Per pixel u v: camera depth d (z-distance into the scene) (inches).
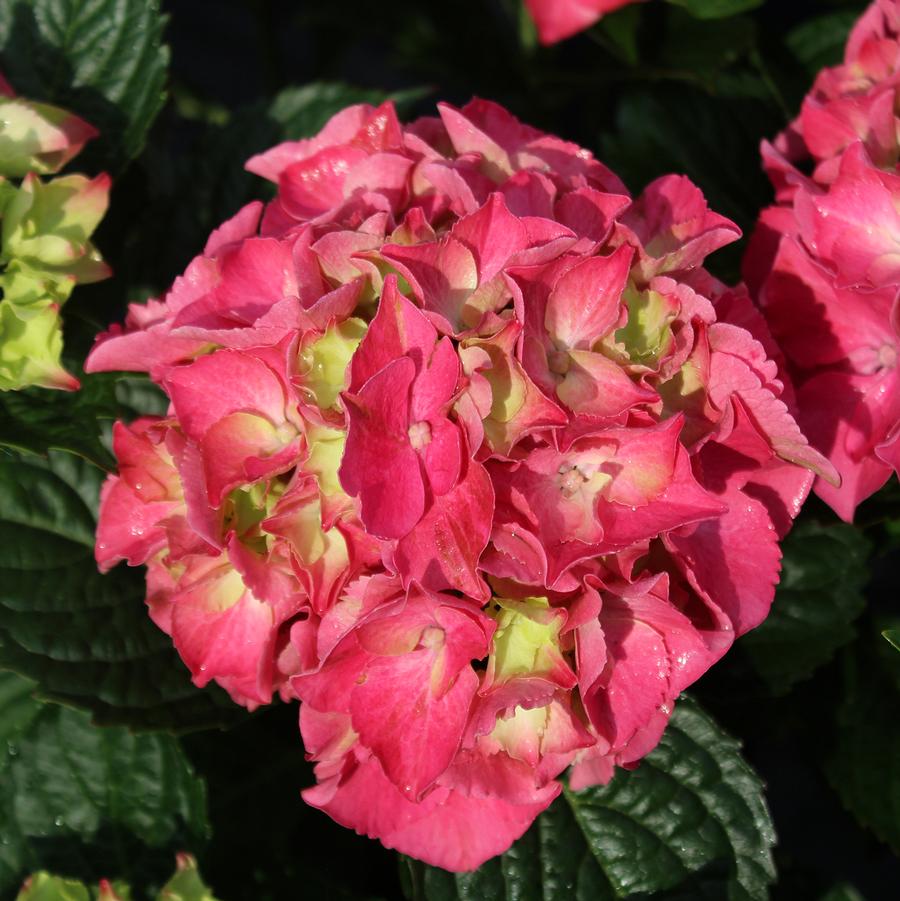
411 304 13.0
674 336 13.9
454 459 13.0
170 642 16.5
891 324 14.7
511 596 13.5
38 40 18.1
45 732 17.1
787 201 16.9
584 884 16.1
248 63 36.7
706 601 14.2
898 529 18.1
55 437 15.5
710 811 16.2
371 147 15.2
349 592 13.5
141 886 16.5
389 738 13.7
